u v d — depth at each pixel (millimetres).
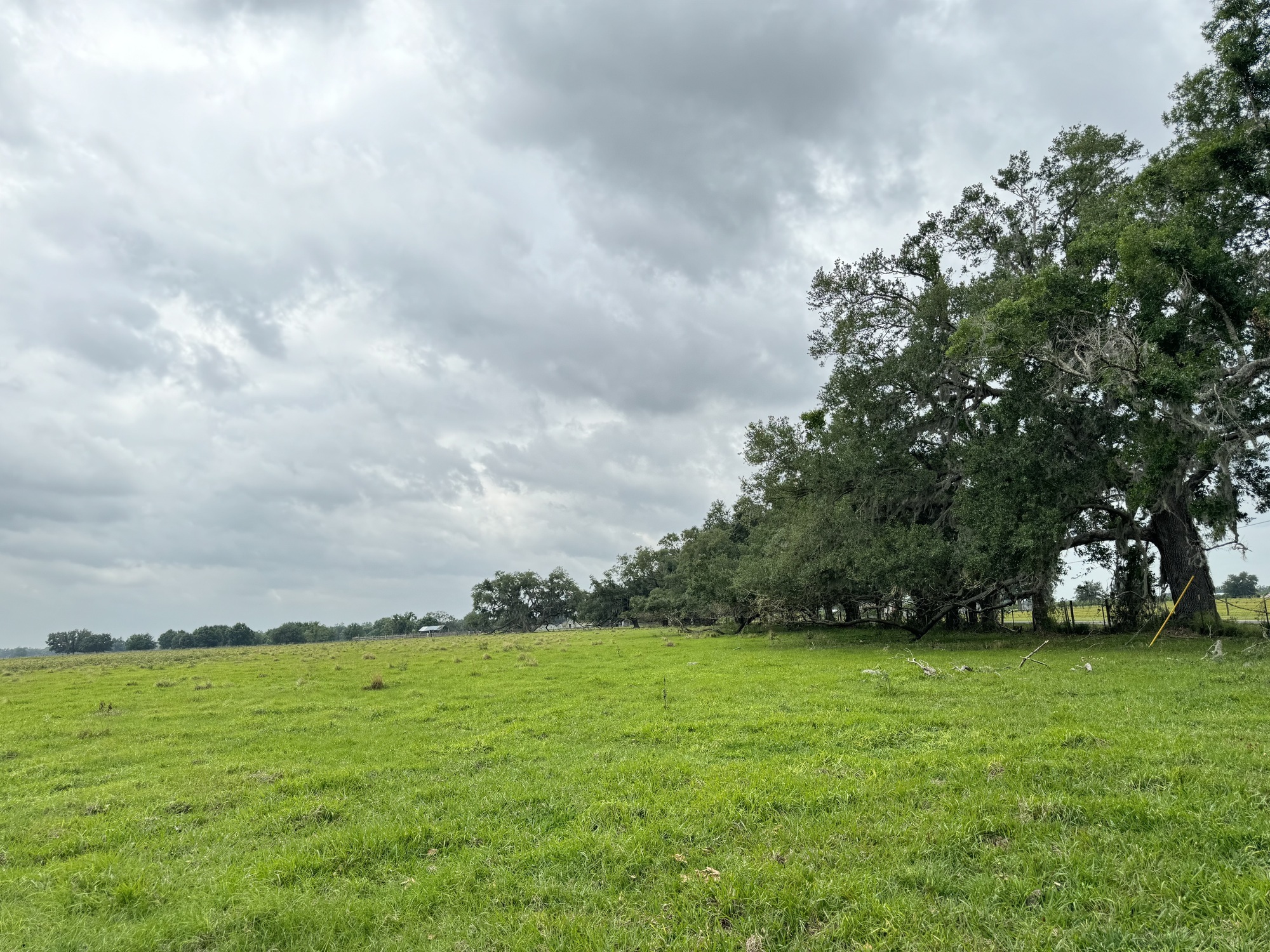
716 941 5508
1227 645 22141
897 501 32781
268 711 20141
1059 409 26531
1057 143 30000
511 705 18500
